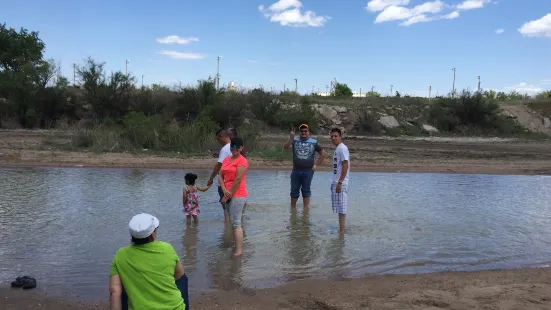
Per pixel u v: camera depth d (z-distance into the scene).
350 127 40.28
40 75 35.34
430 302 5.32
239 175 6.91
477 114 44.31
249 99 37.91
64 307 5.05
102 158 17.98
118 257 3.59
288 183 14.10
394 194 12.73
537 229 8.97
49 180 13.34
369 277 6.20
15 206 9.88
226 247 7.36
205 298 5.37
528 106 51.16
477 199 12.18
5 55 45.91
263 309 5.13
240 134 21.84
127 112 34.25
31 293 5.40
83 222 8.62
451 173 17.64
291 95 44.44
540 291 5.69
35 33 49.41
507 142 36.16
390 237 8.20
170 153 20.02
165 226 8.55
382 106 44.59
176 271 3.78
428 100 48.31
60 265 6.34
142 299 3.50
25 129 32.62
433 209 10.75
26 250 6.95
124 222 8.68
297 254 7.12
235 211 7.00
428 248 7.59
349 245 7.66
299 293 5.59
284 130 36.91
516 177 16.83
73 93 36.03
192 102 35.50
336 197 8.54
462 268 6.66
